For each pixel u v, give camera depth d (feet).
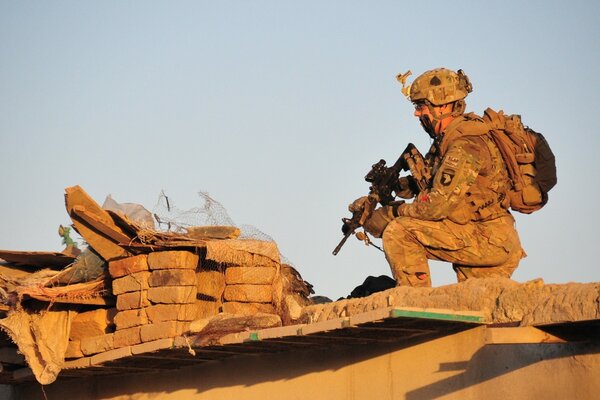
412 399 43.24
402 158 51.85
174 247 50.29
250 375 52.65
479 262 48.98
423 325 41.09
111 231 50.98
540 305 37.27
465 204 48.70
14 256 57.62
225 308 49.03
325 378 48.11
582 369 36.58
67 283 53.72
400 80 51.44
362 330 42.14
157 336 49.70
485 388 40.01
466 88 50.03
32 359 52.95
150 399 59.41
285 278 50.52
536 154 49.03
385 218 51.70
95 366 54.34
